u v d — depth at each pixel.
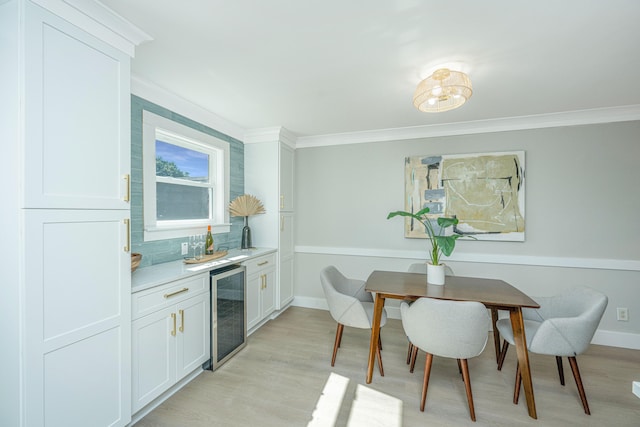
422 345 1.75
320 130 3.30
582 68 1.83
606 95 2.25
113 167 1.42
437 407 1.77
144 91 2.07
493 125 2.93
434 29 1.45
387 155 3.34
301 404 1.79
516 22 1.39
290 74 1.94
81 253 1.28
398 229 3.30
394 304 3.34
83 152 1.29
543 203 2.80
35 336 1.12
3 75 1.11
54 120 1.17
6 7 1.09
